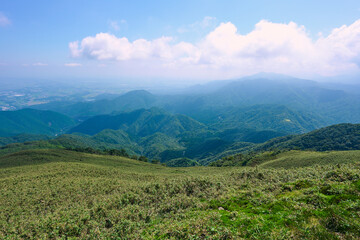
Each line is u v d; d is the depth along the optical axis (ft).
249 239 31.58
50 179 123.03
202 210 51.39
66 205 78.79
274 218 36.91
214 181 80.79
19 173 159.63
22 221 62.08
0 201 88.07
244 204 50.55
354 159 169.17
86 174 148.05
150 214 56.29
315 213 35.42
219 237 32.81
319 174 72.64
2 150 531.91
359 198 39.04
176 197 67.56
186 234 36.24
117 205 67.31
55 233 49.96
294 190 55.72
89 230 50.47
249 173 89.25
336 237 27.89
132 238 42.55
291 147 522.88
